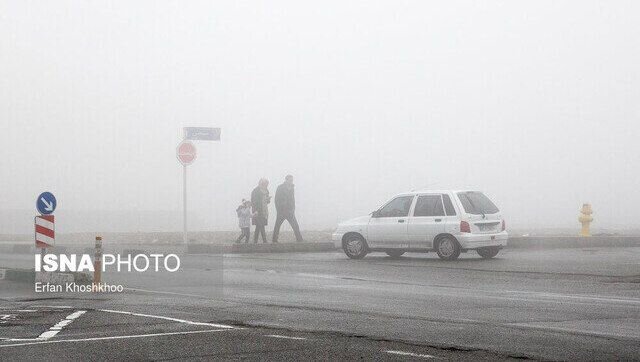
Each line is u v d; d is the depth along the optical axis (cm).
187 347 1112
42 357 1051
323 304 1554
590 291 1784
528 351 1082
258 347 1111
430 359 1034
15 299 1647
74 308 1493
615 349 1095
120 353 1076
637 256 2841
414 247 2670
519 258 2739
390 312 1441
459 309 1484
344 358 1041
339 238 2773
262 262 2600
